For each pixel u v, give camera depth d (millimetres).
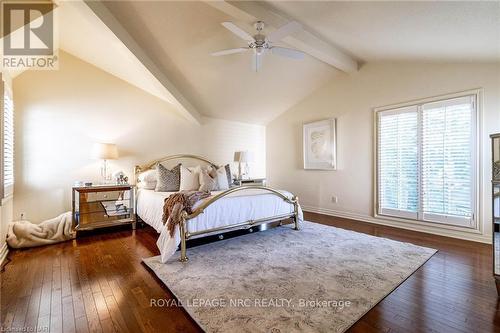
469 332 1525
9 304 1845
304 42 3207
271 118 6246
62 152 3865
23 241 3045
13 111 3416
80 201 3740
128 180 4512
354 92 4547
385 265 2508
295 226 3867
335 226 4086
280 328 1566
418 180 3736
